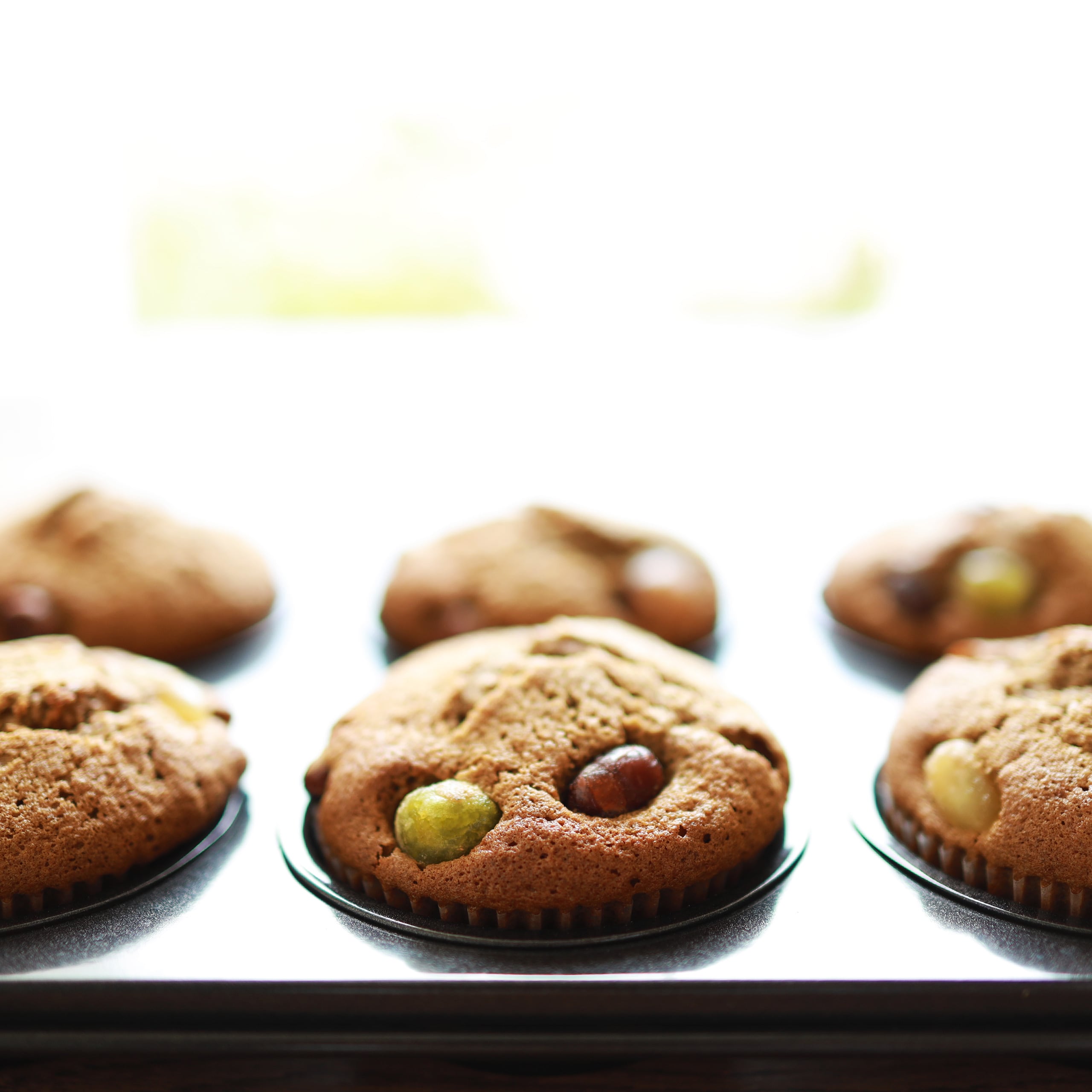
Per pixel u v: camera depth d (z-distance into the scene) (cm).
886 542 47
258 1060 37
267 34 59
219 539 48
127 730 38
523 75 60
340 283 66
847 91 61
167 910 37
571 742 38
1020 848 37
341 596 50
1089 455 63
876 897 37
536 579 46
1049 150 62
